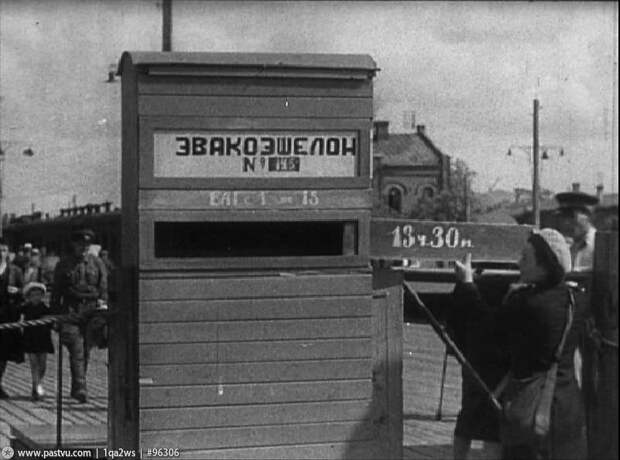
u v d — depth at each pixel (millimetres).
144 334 4602
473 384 5512
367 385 4812
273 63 4629
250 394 4703
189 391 4645
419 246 5234
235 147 4633
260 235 5035
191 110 4590
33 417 7941
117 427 4883
